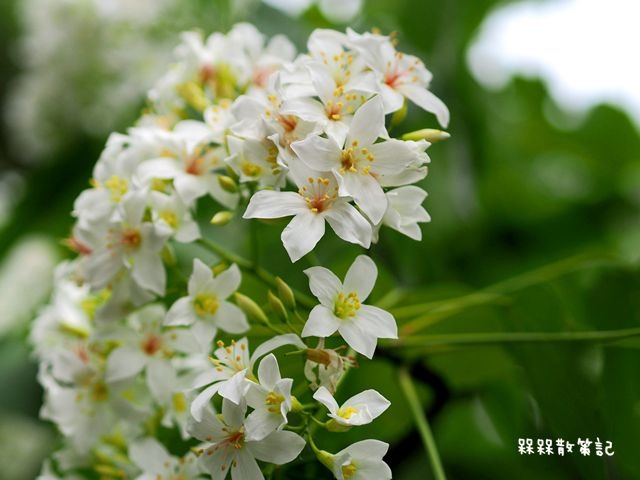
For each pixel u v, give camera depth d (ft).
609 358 1.91
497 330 2.00
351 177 1.49
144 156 1.74
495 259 2.52
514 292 1.92
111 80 2.85
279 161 1.50
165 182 1.73
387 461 1.96
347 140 1.51
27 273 2.73
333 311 1.48
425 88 1.66
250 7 2.52
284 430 1.47
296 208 1.49
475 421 2.26
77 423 1.78
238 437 1.45
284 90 1.56
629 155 2.90
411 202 1.53
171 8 2.76
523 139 2.94
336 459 1.44
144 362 1.71
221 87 1.87
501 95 2.83
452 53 2.51
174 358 1.80
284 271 2.14
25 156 3.43
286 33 2.47
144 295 1.67
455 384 2.11
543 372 1.91
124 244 1.67
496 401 2.17
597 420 1.90
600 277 2.04
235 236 2.22
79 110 2.89
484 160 2.59
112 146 1.77
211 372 1.49
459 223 2.35
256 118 1.58
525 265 2.58
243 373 1.44
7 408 2.50
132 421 1.73
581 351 1.96
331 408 1.41
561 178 2.95
